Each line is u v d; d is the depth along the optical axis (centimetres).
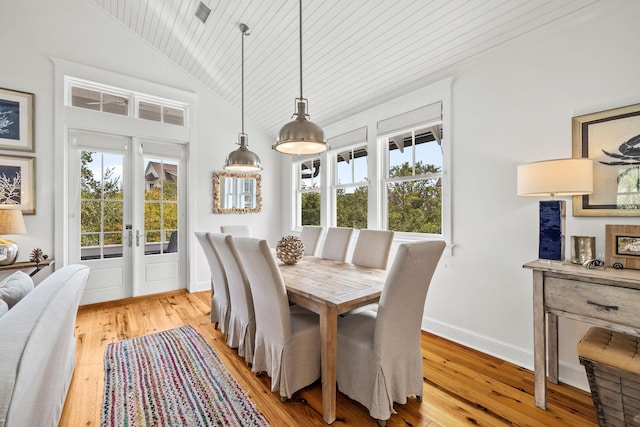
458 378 203
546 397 172
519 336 221
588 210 187
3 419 69
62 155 323
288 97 377
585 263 163
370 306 250
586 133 188
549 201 181
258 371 200
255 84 374
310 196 455
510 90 225
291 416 168
